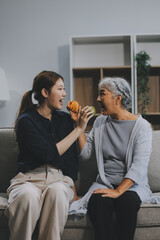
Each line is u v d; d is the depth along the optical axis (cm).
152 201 183
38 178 187
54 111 206
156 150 220
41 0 439
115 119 200
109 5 433
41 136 187
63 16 438
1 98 409
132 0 430
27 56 443
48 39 441
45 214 170
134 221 169
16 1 441
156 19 430
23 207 165
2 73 414
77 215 176
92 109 195
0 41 445
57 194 169
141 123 195
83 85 437
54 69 441
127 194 176
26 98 204
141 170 183
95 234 169
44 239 170
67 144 188
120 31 434
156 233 179
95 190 182
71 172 201
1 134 228
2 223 179
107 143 200
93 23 436
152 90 428
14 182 188
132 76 396
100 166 199
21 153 195
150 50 434
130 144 192
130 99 199
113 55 436
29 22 442
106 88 195
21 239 164
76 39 415
